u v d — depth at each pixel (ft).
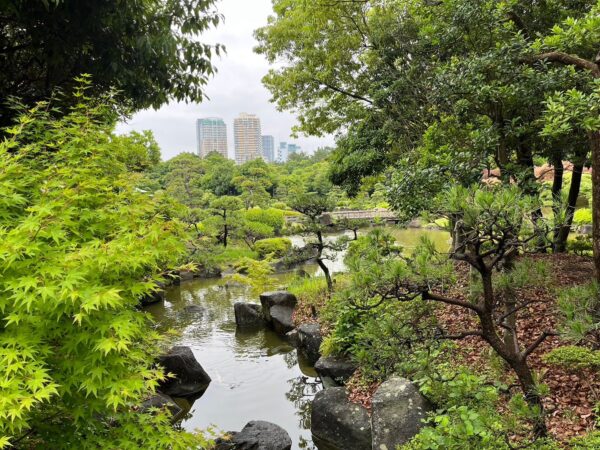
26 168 9.86
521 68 15.43
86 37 19.80
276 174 139.23
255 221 83.46
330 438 18.39
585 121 11.46
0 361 7.55
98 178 11.70
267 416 21.95
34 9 17.72
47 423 9.59
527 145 20.17
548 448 10.50
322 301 35.29
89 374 8.59
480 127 18.10
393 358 17.01
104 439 9.70
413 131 29.12
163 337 14.40
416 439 13.66
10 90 20.68
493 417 10.73
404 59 29.37
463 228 11.25
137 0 20.94
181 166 96.73
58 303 7.67
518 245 10.62
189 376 24.49
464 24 16.62
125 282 9.18
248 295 48.52
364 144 37.01
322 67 41.22
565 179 57.36
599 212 16.24
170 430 10.91
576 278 23.80
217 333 35.50
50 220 8.53
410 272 11.05
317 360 26.03
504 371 16.97
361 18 38.93
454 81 16.08
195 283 56.13
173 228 9.95
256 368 28.09
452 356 18.78
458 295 22.86
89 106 13.46
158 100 23.47
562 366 16.29
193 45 22.08
